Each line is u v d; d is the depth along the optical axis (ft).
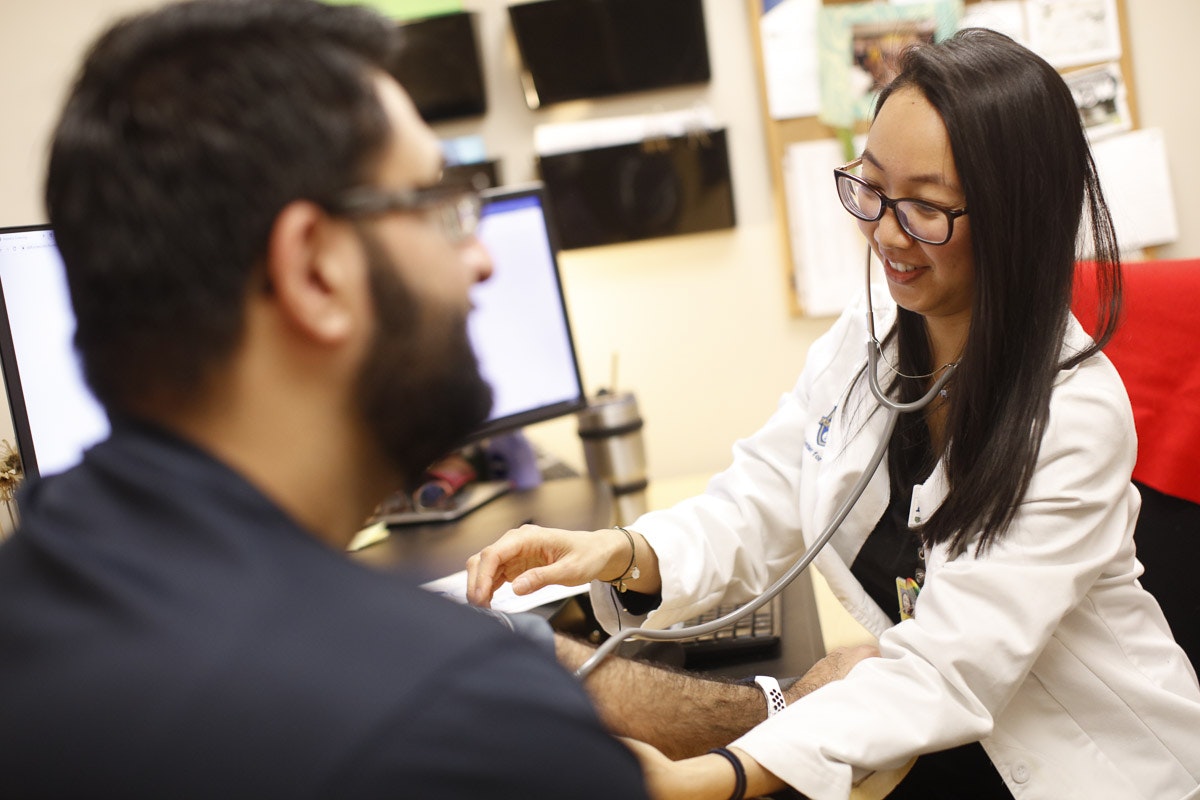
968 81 2.76
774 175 6.01
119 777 1.23
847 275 6.07
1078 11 5.80
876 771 2.77
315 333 1.48
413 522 5.21
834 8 5.79
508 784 1.30
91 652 1.30
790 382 6.35
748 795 2.63
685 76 5.90
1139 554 3.74
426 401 1.64
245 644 1.28
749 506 3.94
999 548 2.89
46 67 5.75
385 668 1.30
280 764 1.22
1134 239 5.96
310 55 1.48
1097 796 2.92
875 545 3.62
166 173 1.39
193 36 1.46
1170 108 5.92
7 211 5.87
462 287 1.67
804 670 3.51
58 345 3.87
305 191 1.43
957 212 2.81
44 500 1.52
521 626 3.06
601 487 5.44
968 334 2.94
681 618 3.71
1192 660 3.63
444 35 5.84
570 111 6.08
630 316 6.33
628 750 1.53
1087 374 2.96
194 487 1.41
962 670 2.78
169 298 1.41
